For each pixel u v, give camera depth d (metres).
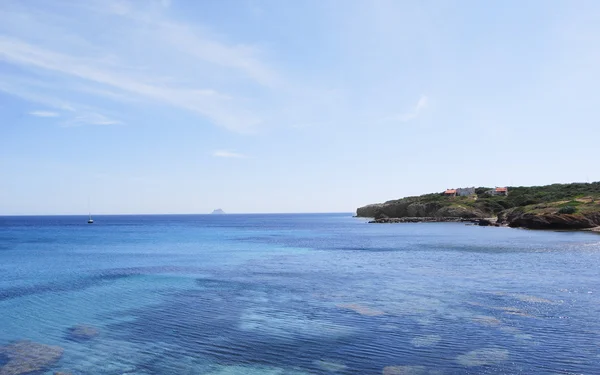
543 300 23.95
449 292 26.97
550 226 91.75
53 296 27.48
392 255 51.56
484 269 37.16
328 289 28.86
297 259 49.06
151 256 53.91
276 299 25.78
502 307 22.47
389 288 28.81
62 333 19.12
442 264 41.41
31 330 19.64
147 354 16.17
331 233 109.75
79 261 48.16
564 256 46.06
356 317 20.92
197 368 14.70
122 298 26.67
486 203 155.38
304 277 34.62
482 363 14.41
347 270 38.53
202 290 29.14
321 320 20.52
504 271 35.59
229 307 23.73
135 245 73.25
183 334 18.64
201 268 41.38
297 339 17.61
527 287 28.08
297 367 14.59
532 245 59.59
